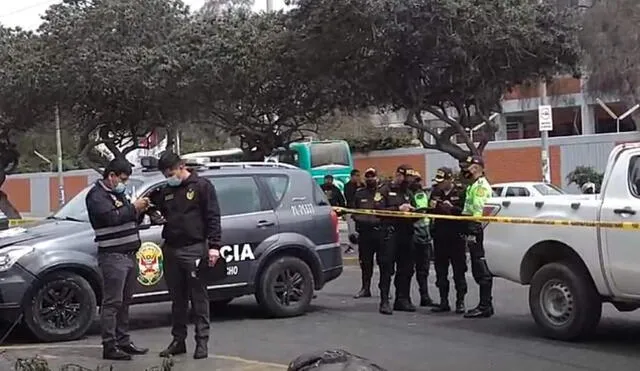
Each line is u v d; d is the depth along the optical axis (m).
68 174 50.00
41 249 9.90
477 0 19.73
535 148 33.59
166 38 25.00
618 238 9.02
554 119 49.28
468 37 19.62
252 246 11.25
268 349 9.47
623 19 26.31
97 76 24.03
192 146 48.00
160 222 8.89
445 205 11.47
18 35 27.28
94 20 24.86
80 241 10.12
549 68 21.14
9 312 9.66
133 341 10.04
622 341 9.66
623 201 9.16
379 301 13.01
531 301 9.97
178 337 8.91
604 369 8.34
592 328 9.56
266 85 24.03
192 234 8.64
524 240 9.99
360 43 20.19
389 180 12.65
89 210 8.67
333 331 10.55
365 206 12.38
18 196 52.91
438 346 9.55
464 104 22.02
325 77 21.41
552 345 9.49
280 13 24.59
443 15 19.25
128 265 8.77
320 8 20.39
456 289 11.73
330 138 39.44
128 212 8.71
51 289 9.88
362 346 9.61
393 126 43.22
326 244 11.92
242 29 23.98
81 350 9.32
